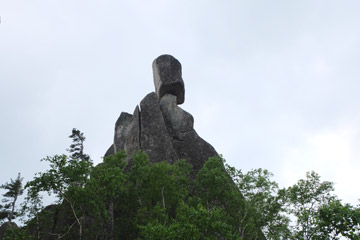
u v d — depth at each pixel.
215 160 33.31
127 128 53.75
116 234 30.89
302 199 29.98
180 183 32.28
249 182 32.50
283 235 29.77
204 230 22.45
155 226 21.69
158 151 44.56
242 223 30.19
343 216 20.27
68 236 29.25
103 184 28.19
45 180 26.09
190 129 51.03
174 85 56.50
